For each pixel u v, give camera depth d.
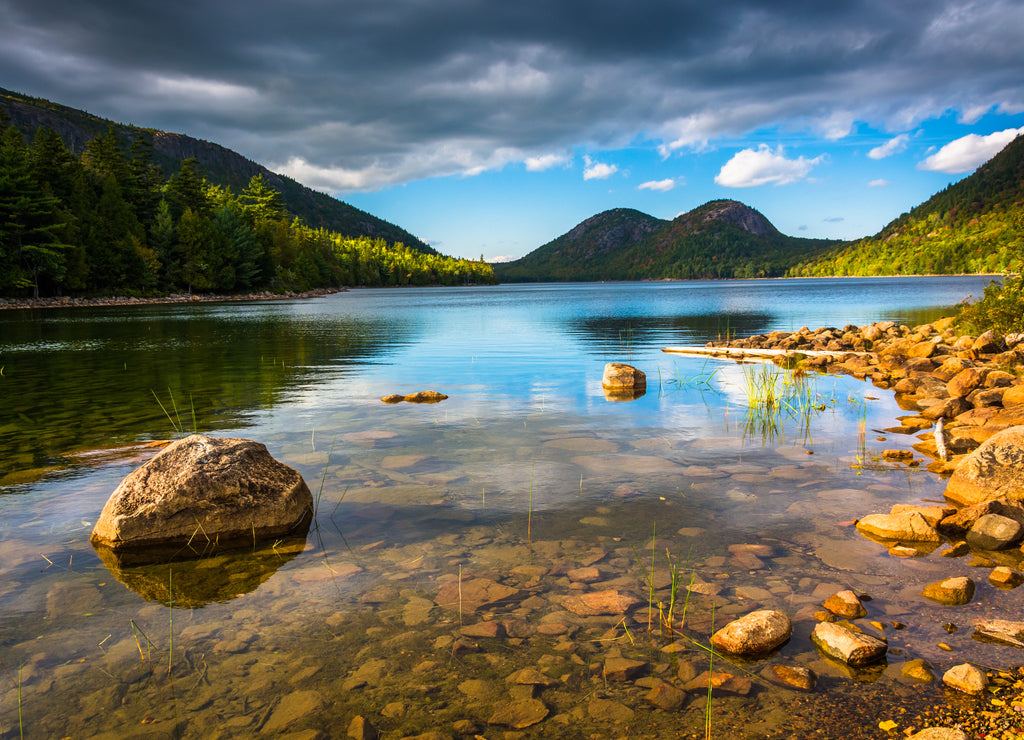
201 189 103.12
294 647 3.44
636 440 8.15
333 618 3.75
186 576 4.36
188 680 3.14
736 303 60.09
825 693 2.99
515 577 4.24
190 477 5.11
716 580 4.15
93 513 5.59
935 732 2.58
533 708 2.90
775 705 2.91
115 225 76.75
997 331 18.50
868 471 6.69
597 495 5.93
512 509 5.57
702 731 2.74
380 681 3.13
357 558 4.60
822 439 8.18
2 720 2.82
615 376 12.40
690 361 17.12
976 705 2.86
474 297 94.56
